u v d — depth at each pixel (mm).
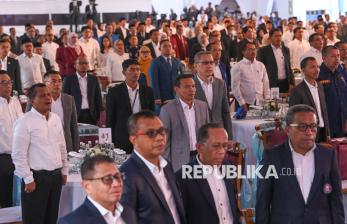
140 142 4270
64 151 6254
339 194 4660
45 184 6082
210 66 7234
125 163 4316
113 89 7676
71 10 27766
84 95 9406
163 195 4266
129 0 29516
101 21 29172
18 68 12062
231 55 18391
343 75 8484
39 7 28516
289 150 4637
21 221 6504
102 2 29188
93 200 3725
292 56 14992
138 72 7652
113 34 20516
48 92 6070
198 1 34594
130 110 7637
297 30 15078
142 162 4277
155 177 4285
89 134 8234
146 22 22672
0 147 7281
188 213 4566
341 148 6969
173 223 4258
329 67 8242
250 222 4793
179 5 33625
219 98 7230
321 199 4602
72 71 14539
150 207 4199
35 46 13594
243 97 9789
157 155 4273
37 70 12984
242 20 27781
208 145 4496
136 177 4215
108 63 13211
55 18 28641
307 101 7469
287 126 4605
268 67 11289
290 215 4590
